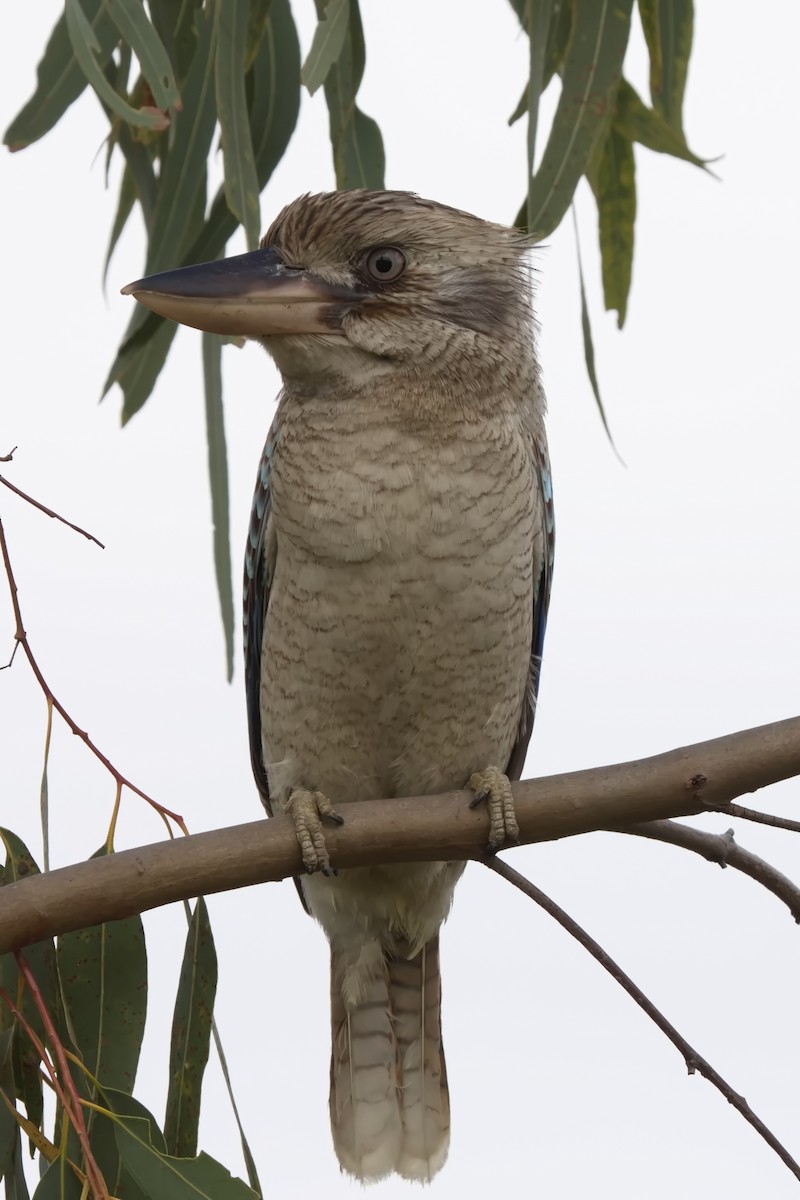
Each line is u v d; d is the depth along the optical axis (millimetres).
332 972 8320
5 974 6516
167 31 9000
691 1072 5555
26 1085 6551
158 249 8633
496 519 6887
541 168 7918
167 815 5926
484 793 6129
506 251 7383
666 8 8953
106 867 5648
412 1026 8336
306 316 6988
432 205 7281
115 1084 6516
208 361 8906
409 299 7023
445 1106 8328
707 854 6316
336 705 7137
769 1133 5512
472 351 7031
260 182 9039
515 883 5910
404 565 6809
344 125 8984
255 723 8219
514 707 7441
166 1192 5988
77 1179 6117
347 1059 8320
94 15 8148
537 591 7887
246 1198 5992
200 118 8609
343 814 6098
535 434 7461
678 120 9023
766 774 5797
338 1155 8250
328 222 7078
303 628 7039
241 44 8141
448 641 6953
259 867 5980
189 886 5793
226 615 8648
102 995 6590
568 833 6094
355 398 6945
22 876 6508
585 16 8008
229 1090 6492
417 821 6133
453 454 6840
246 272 7094
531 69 8016
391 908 7980
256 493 7738
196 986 6625
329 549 6836
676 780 5840
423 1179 8219
